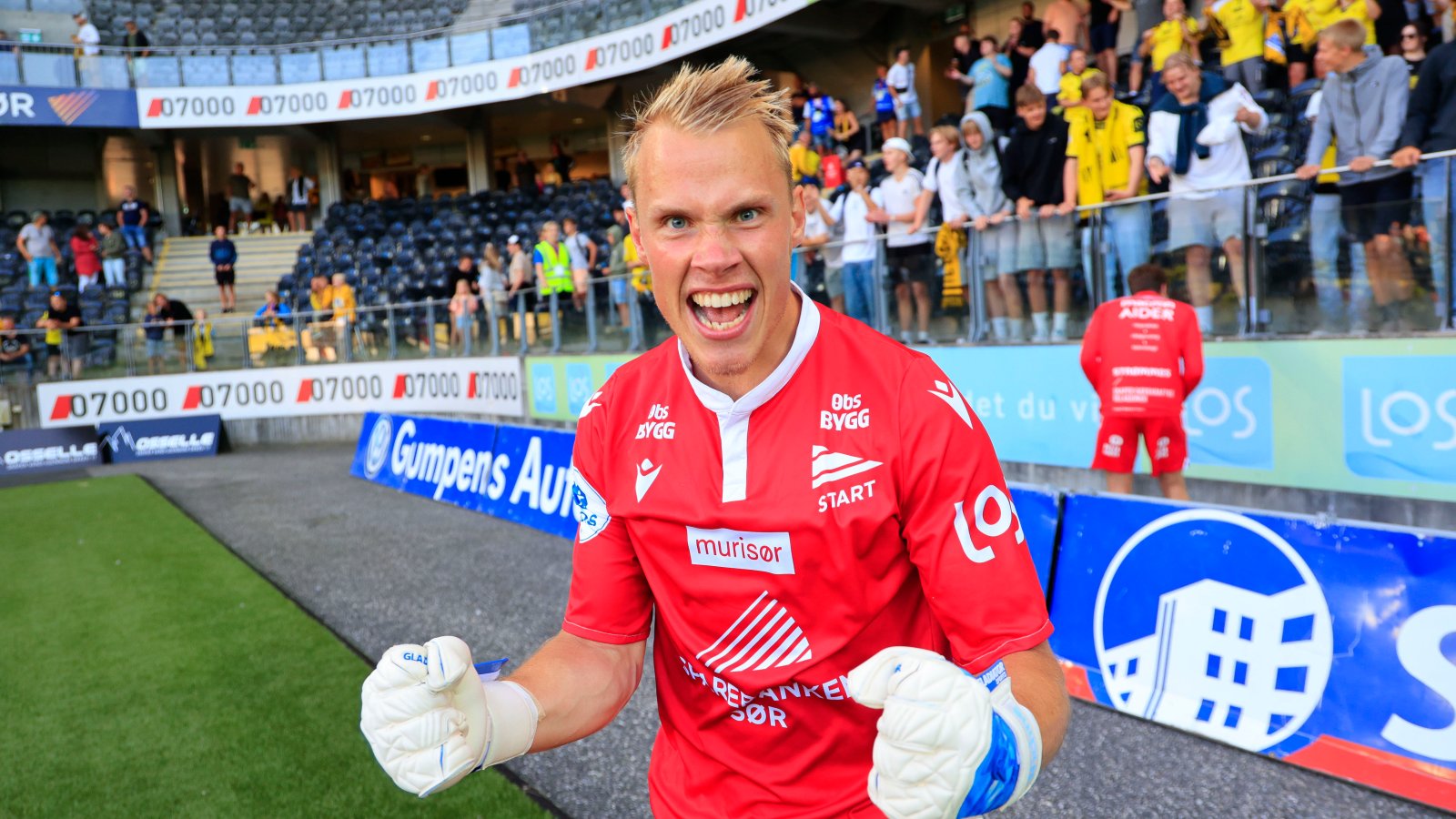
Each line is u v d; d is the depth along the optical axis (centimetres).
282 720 343
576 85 1611
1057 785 266
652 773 136
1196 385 445
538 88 1662
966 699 80
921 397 110
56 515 816
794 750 120
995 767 84
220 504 848
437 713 94
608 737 316
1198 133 513
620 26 1520
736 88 102
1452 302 396
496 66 1700
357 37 1988
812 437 112
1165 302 438
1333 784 259
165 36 1953
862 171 679
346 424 1380
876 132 1267
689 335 109
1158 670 306
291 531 697
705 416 116
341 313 1362
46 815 278
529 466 681
